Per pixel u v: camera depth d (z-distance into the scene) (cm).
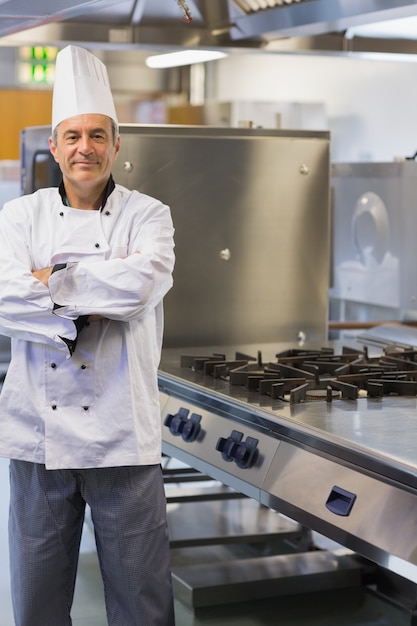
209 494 411
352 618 329
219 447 266
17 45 362
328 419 239
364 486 213
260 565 357
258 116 709
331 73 728
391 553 198
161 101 952
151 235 242
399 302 394
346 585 354
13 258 239
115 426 238
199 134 354
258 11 340
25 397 242
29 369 243
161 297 246
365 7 296
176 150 351
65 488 244
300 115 707
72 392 239
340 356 313
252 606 339
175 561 381
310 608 338
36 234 246
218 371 299
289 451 242
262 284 368
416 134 610
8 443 244
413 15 297
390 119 643
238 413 267
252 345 361
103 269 231
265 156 361
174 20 361
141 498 243
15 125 940
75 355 238
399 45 370
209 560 384
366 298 416
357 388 265
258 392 277
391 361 305
